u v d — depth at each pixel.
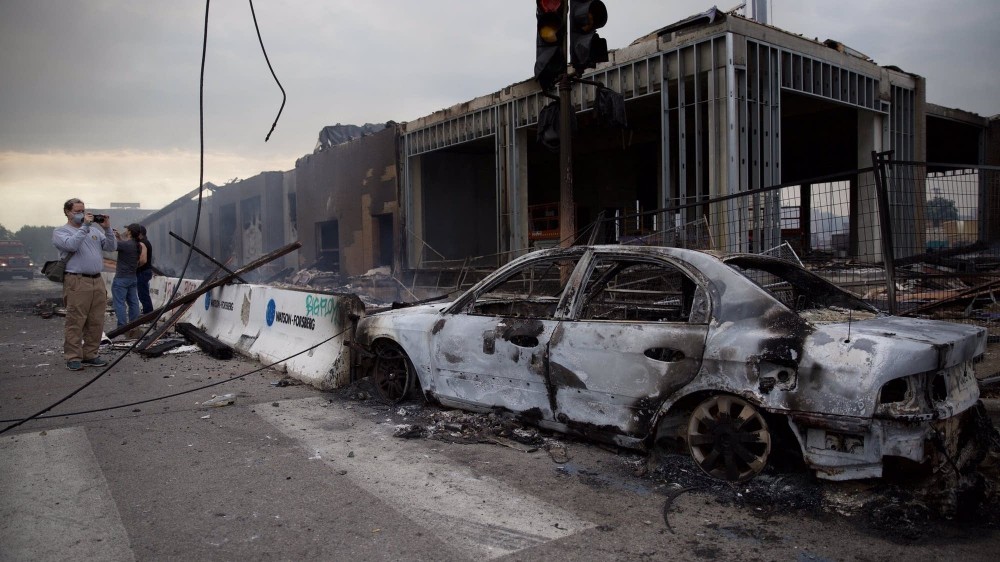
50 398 6.45
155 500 3.78
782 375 3.59
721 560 3.00
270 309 8.56
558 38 7.45
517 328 4.85
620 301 5.42
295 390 6.77
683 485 3.89
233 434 5.13
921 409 3.25
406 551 3.12
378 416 5.65
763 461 3.69
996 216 6.83
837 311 4.31
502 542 3.21
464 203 21.23
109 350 9.55
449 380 5.40
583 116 15.40
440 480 4.08
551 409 4.65
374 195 21.16
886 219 5.86
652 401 4.08
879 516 3.34
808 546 3.11
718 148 11.35
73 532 3.35
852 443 3.37
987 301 7.55
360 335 6.29
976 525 3.28
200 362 8.53
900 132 15.48
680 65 11.83
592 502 3.71
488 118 16.62
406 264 19.83
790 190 8.46
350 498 3.79
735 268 4.12
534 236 16.00
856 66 13.83
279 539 3.26
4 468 4.35
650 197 23.33
